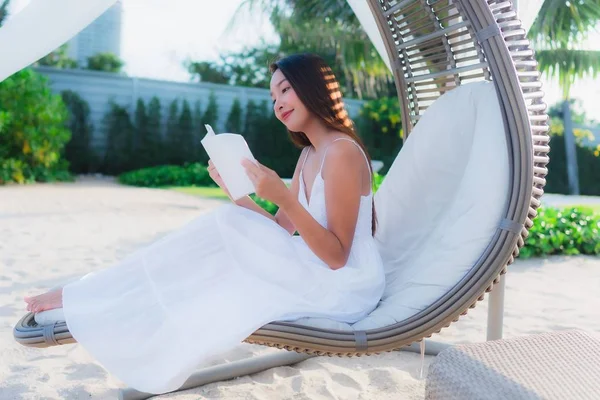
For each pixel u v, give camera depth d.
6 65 2.97
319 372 2.36
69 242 5.04
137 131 13.50
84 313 1.56
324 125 1.88
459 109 2.00
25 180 10.97
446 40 2.21
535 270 4.48
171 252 1.65
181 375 1.47
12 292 3.42
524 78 1.65
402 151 2.21
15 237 5.16
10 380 2.22
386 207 2.21
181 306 1.55
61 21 2.88
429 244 1.93
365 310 1.75
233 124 13.90
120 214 6.95
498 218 1.64
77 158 13.17
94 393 2.14
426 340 2.62
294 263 1.67
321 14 10.33
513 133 1.58
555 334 1.61
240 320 1.54
